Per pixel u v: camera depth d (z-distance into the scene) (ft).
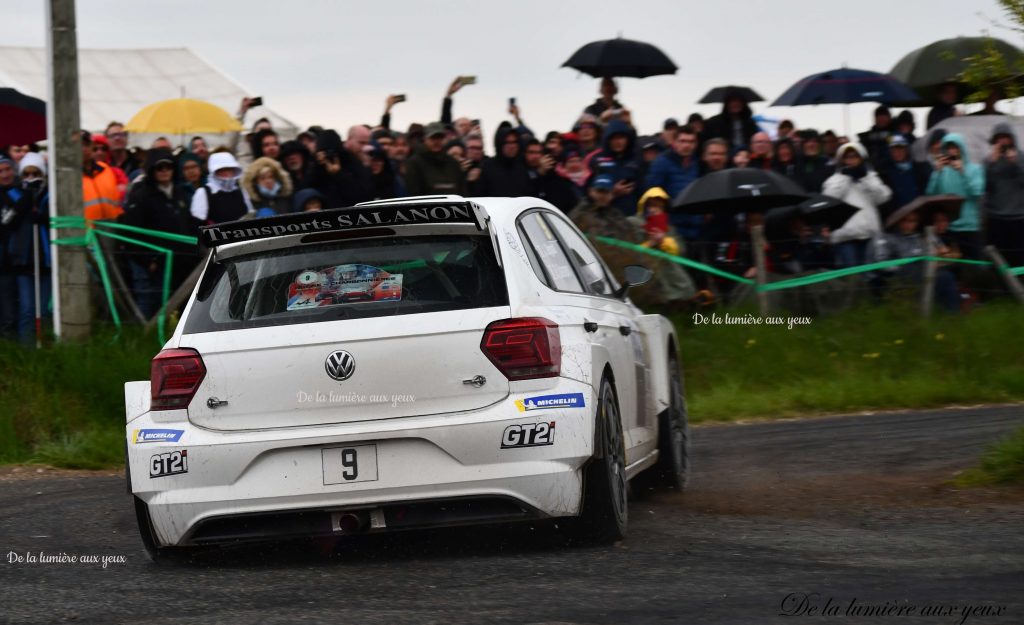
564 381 68.54
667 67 211.20
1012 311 163.22
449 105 192.34
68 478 114.83
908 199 173.58
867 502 84.38
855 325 160.25
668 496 91.71
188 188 151.02
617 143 163.94
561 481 67.46
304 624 54.60
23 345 140.97
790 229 162.30
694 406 143.95
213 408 69.31
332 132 154.30
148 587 65.51
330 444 67.67
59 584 66.69
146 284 148.05
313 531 68.44
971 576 59.72
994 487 86.69
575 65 209.87
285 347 68.85
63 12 144.46
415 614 55.72
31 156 154.40
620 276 154.61
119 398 136.05
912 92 201.98
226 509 68.28
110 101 280.31
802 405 144.77
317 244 72.13
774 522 78.13
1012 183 169.07
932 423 127.03
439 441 67.05
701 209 159.02
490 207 74.95
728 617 53.21
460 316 68.74
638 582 60.80
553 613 54.85
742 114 188.96
